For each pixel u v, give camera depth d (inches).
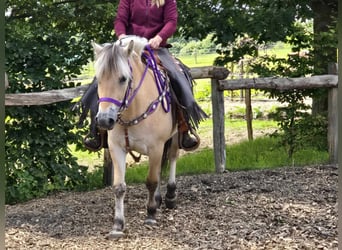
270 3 319.0
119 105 154.6
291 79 286.4
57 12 307.1
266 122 485.4
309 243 163.8
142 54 173.5
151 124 171.2
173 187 206.7
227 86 275.6
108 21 314.2
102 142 185.8
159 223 188.5
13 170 249.3
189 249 161.3
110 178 273.9
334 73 296.8
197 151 363.9
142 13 185.9
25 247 167.2
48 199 246.7
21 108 249.6
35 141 253.9
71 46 268.8
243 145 355.3
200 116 189.8
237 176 261.6
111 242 169.0
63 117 262.8
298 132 316.8
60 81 263.3
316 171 267.0
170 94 181.3
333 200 214.5
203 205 211.3
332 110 291.9
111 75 152.7
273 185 240.5
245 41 332.5
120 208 176.1
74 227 189.5
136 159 187.6
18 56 252.5
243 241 167.2
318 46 310.8
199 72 272.4
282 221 187.0
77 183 273.6
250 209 202.5
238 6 325.4
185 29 323.6
